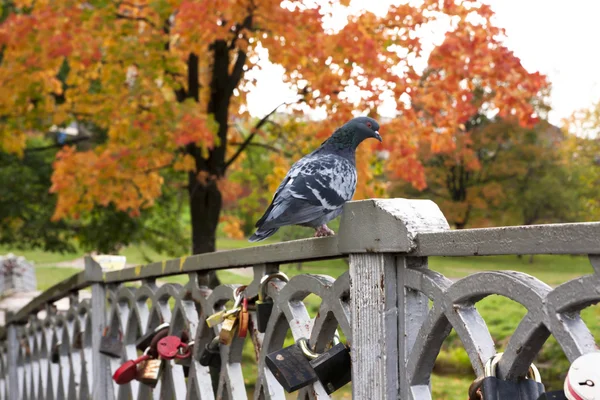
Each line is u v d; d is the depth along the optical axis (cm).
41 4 827
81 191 891
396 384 156
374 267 158
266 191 1262
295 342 189
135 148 850
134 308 339
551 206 2792
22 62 857
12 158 1385
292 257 194
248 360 1034
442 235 135
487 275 124
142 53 837
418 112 809
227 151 1223
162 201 1498
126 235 1426
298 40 751
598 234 98
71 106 960
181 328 289
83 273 416
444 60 723
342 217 168
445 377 918
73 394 442
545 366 889
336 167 246
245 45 830
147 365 292
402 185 2997
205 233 1072
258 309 213
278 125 1064
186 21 759
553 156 2745
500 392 118
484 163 2855
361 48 730
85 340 423
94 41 819
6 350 652
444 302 137
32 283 3070
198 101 1001
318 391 183
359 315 163
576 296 104
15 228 1506
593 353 96
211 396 257
